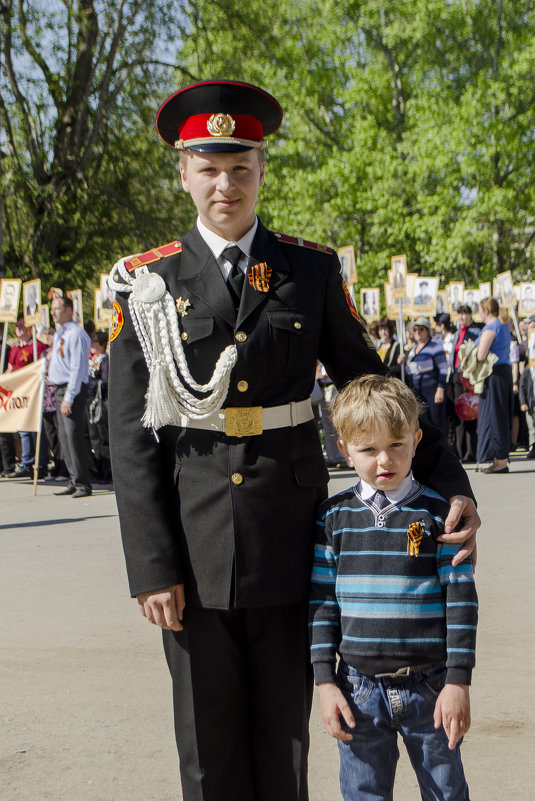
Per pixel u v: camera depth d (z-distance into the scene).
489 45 29.89
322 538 2.50
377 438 2.42
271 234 2.57
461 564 2.39
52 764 3.37
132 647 4.60
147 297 2.43
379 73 30.06
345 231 29.91
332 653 2.43
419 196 27.81
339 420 2.50
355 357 2.64
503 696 3.88
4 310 13.97
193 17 23.09
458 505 2.42
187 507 2.44
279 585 2.41
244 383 2.42
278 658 2.46
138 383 2.48
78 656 4.48
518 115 27.86
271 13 24.67
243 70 24.59
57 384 10.19
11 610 5.27
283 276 2.49
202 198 2.46
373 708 2.40
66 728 3.67
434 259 27.94
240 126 2.44
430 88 29.89
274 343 2.44
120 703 3.91
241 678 2.48
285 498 2.44
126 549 2.43
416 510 2.44
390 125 31.16
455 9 29.09
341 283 2.63
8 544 7.26
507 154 27.14
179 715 2.49
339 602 2.46
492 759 3.35
